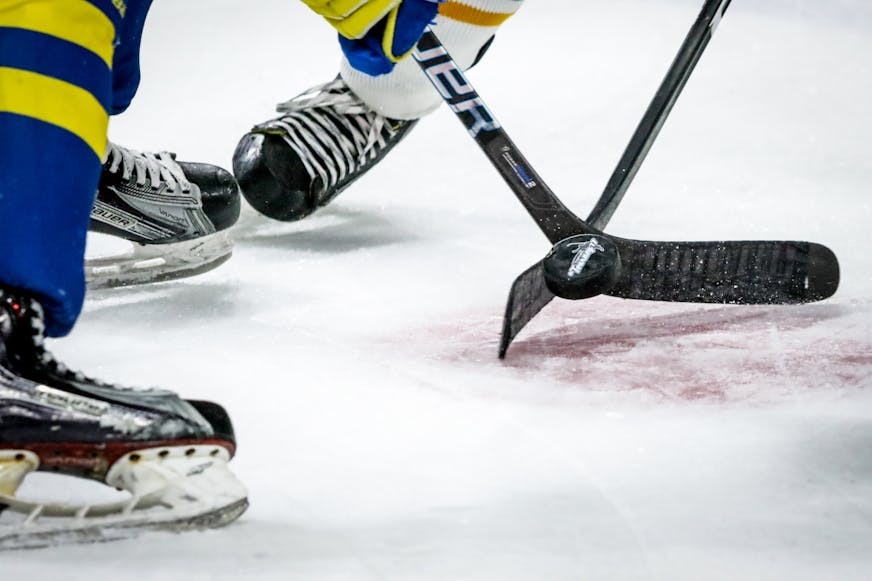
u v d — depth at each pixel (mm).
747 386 5609
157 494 3844
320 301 6828
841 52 14117
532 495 4379
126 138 10359
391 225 8523
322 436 4898
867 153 10430
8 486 3734
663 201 9070
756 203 9008
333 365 5754
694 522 4195
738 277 6426
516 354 6039
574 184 9617
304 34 14047
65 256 3883
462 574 3711
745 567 3867
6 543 3637
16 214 3803
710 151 10398
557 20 14914
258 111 11352
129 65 5445
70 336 6070
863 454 4832
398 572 3689
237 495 3926
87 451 3832
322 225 8508
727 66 13289
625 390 5535
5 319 3773
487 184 9633
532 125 11266
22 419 3744
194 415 3971
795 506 4355
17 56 3896
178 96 11711
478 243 8133
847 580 3797
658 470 4645
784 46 14227
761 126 11227
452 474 4555
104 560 3621
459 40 7766
